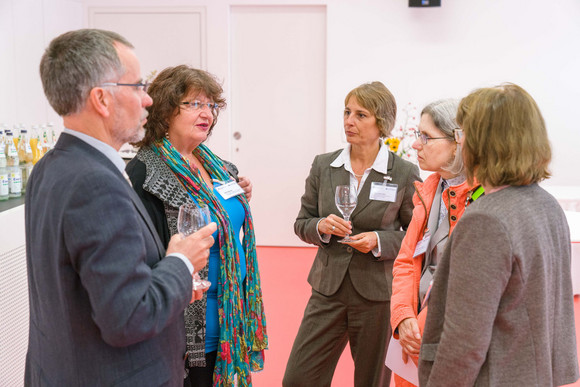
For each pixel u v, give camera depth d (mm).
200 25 5871
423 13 5703
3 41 4684
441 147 1692
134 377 1259
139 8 5891
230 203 2021
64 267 1186
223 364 1851
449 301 1270
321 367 2391
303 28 5855
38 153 3514
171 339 1362
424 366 1399
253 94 5988
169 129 1886
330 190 2393
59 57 1221
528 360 1243
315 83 5930
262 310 2131
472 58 5750
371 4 5711
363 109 2246
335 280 2299
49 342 1261
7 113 4742
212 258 1865
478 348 1215
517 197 1252
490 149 1271
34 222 1269
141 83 1321
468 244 1237
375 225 2311
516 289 1222
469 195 1683
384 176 2305
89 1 5918
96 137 1267
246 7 5852
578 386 2910
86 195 1150
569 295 1370
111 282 1136
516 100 1266
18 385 2477
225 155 6027
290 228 6156
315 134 6008
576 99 5738
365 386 2363
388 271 2283
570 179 5871
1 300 2316
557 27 5641
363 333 2311
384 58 5789
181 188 1792
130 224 1181
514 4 5648
